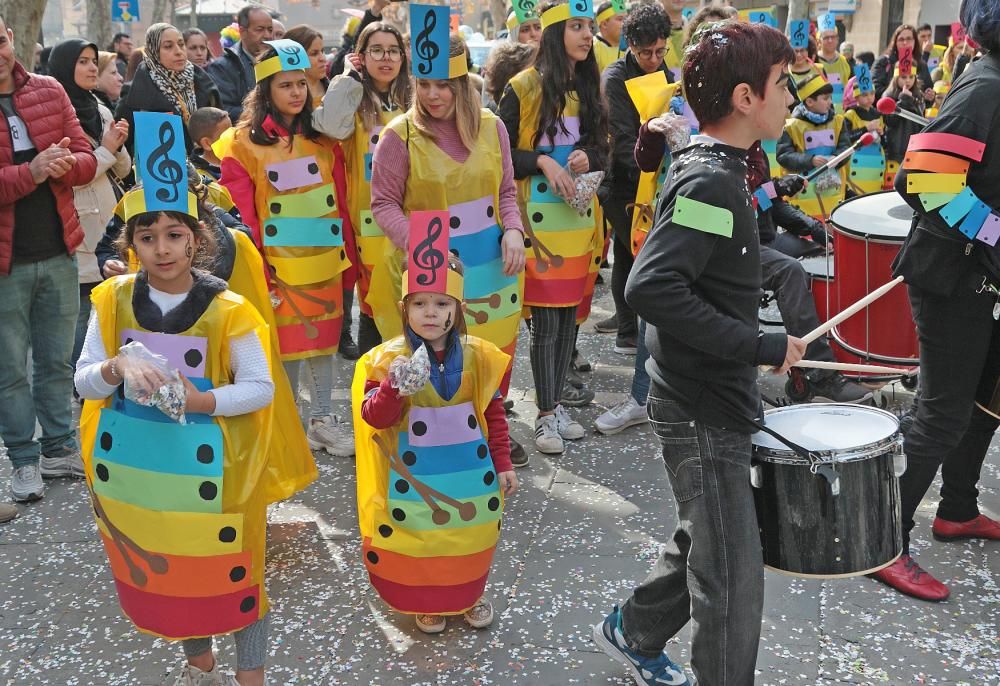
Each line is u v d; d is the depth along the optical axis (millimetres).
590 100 4414
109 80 6441
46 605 3400
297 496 4191
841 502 2402
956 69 9805
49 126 4070
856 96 7797
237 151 4324
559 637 3115
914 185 3086
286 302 4434
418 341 2871
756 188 4512
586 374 5613
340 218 4500
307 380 5684
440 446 2932
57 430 4449
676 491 2402
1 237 4000
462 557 2984
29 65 8016
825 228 4992
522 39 6402
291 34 5457
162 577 2518
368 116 4484
